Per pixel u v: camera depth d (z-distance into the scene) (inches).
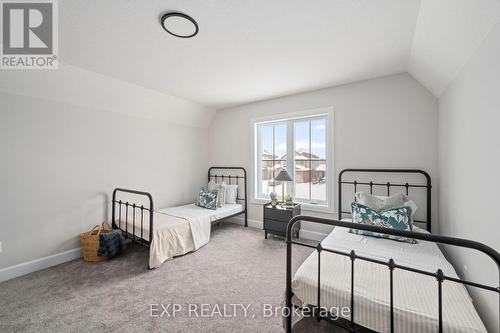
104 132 110.3
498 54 40.6
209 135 169.0
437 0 47.5
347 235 79.9
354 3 53.7
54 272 85.7
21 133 85.3
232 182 155.8
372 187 103.8
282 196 130.3
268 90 118.2
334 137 113.0
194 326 57.4
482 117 48.0
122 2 52.4
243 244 114.3
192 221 107.7
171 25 61.1
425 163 92.0
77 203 100.8
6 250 81.7
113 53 77.4
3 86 80.0
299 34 66.9
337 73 96.6
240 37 68.1
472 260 53.7
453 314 38.2
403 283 47.9
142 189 127.1
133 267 89.5
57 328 56.7
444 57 63.3
